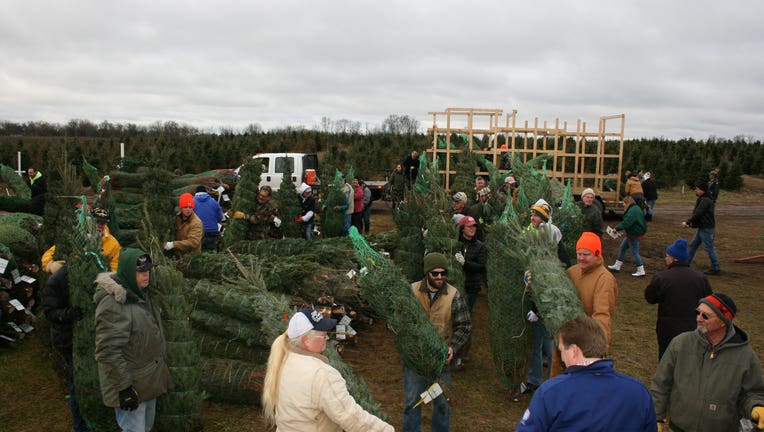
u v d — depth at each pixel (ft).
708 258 43.27
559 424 7.91
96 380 13.96
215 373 17.87
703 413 11.14
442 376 14.69
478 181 36.22
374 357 22.52
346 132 189.78
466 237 22.91
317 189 62.03
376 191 68.69
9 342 22.15
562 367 16.79
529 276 15.97
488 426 17.12
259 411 17.51
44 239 21.44
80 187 19.08
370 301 14.53
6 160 104.94
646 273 38.04
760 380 10.91
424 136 143.02
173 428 14.88
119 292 12.50
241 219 32.48
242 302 18.78
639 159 110.52
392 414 17.62
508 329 18.07
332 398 9.08
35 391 18.69
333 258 26.91
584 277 15.76
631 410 7.86
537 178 32.91
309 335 9.48
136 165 31.07
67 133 195.83
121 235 26.13
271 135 162.20
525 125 51.65
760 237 49.93
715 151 136.77
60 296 14.76
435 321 15.01
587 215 30.14
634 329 26.25
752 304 30.35
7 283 21.95
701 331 11.37
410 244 23.22
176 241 26.27
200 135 168.76
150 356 13.07
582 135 54.13
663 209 77.15
